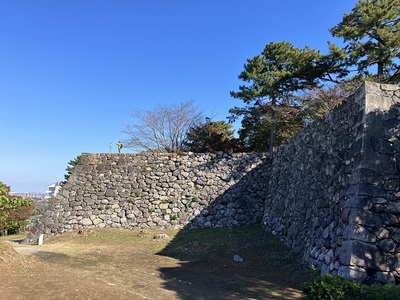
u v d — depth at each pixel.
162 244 11.42
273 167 13.98
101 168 15.39
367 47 16.91
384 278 5.59
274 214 12.19
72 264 8.77
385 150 6.43
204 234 12.38
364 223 5.96
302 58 18.98
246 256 9.20
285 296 6.03
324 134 8.82
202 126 23.20
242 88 22.50
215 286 6.84
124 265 8.82
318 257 7.30
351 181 6.62
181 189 14.60
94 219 14.40
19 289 5.69
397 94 6.80
